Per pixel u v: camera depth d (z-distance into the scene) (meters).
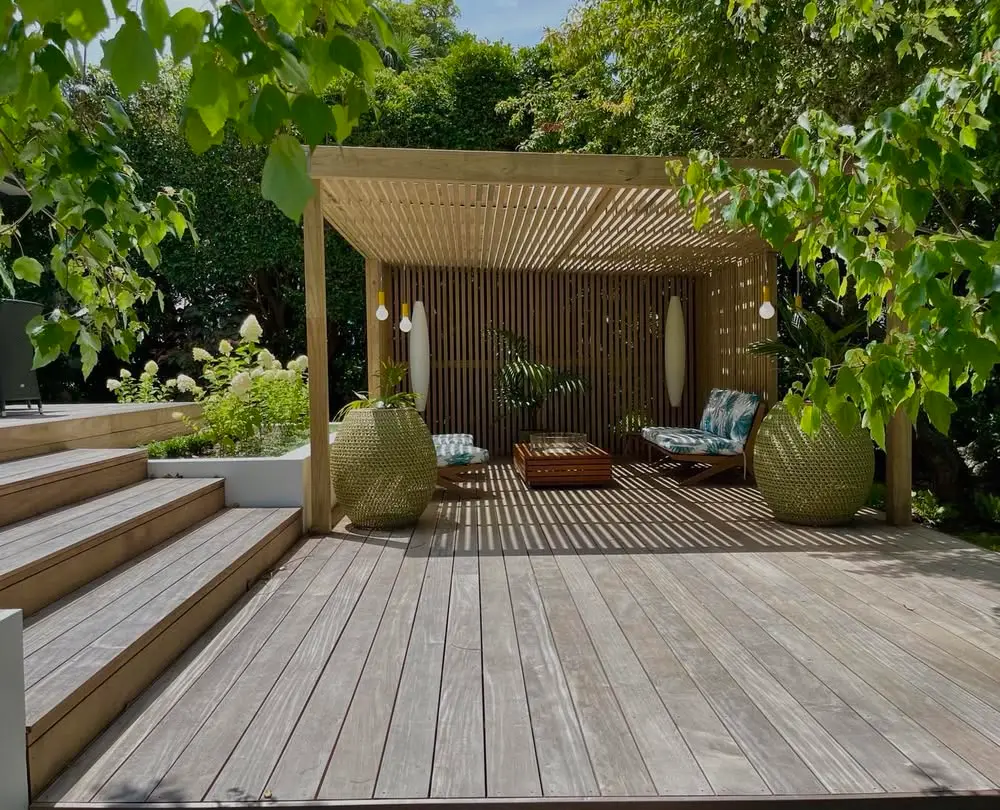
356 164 4.68
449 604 3.65
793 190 2.16
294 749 2.26
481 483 7.46
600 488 7.18
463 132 11.43
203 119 1.17
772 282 7.24
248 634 3.23
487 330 9.48
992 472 7.60
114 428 5.56
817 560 4.47
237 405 5.93
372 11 1.23
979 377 1.75
